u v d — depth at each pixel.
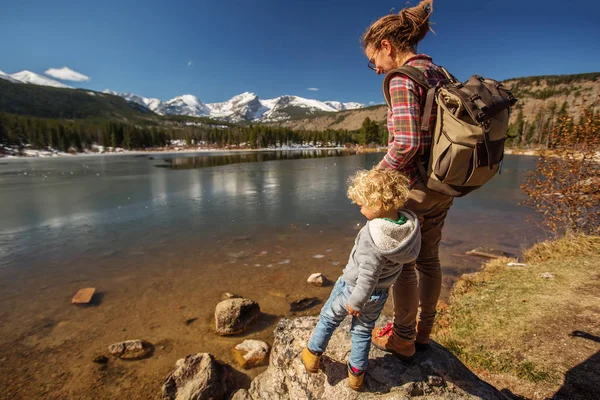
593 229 7.10
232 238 9.66
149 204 15.00
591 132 6.57
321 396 2.13
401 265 1.83
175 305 5.78
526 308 4.66
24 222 11.69
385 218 1.77
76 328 5.11
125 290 6.35
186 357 4.04
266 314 5.46
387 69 2.09
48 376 4.08
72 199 16.33
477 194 17.11
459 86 1.65
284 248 8.74
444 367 2.19
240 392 3.02
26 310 5.64
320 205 14.51
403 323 2.08
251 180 24.25
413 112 1.72
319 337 2.01
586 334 3.78
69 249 8.74
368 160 47.44
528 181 7.93
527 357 3.62
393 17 1.94
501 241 9.13
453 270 7.04
